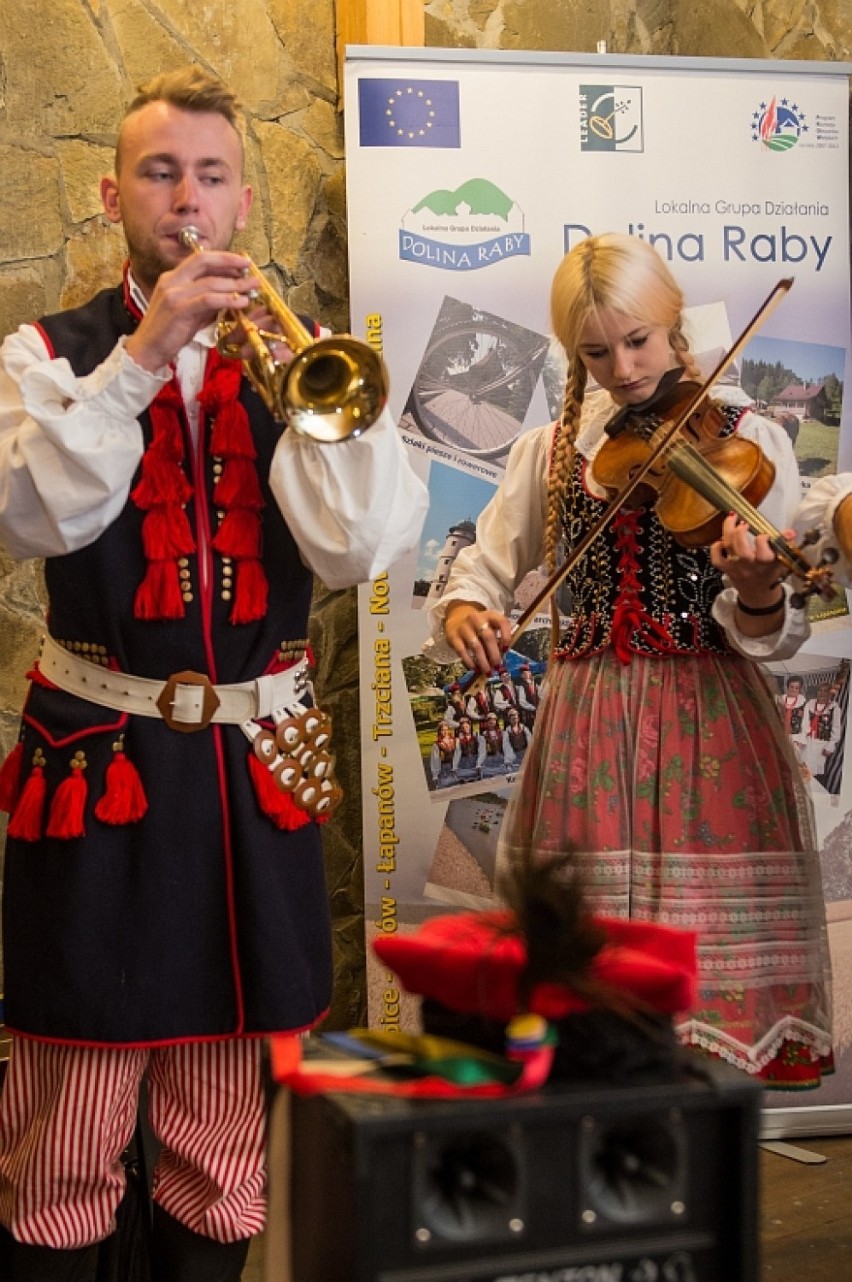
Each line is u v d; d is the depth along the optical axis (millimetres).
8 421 2051
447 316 3100
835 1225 2727
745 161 3119
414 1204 1176
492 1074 1277
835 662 3143
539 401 3129
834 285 3146
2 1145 2156
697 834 2408
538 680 3105
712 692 2428
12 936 2104
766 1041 2432
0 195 3127
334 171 3514
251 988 2066
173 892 2041
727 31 3816
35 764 2090
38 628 3176
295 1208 1345
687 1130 1237
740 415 2510
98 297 2191
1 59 3115
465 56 3070
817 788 3139
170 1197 2195
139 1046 2029
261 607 2092
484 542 2697
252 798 2088
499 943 1344
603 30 3857
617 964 1352
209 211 2092
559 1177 1211
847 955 3152
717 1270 1240
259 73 3395
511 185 3088
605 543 2451
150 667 2062
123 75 3238
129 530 2062
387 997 3111
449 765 3137
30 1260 2098
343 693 3545
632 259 2443
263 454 2111
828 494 2467
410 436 3109
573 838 2426
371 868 3135
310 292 3494
